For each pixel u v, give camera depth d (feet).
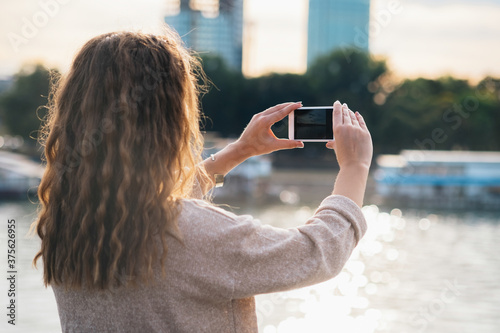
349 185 5.46
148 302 5.11
